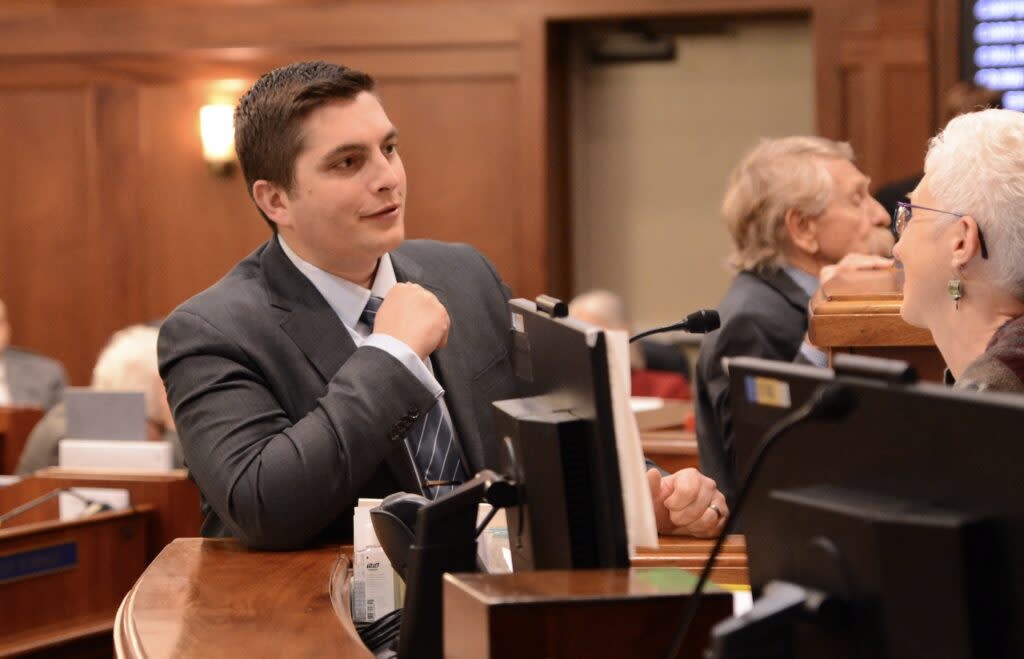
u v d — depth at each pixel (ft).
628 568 8.30
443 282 14.35
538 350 9.54
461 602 7.75
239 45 45.01
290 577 10.94
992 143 10.91
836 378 6.66
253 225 45.60
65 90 46.06
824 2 42.01
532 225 43.86
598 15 43.32
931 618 6.08
